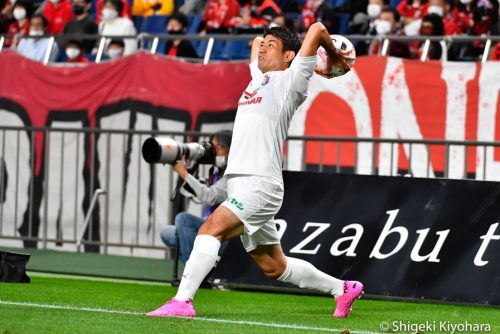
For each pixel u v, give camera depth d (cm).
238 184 2439
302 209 3334
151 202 4478
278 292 3378
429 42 4403
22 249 4681
